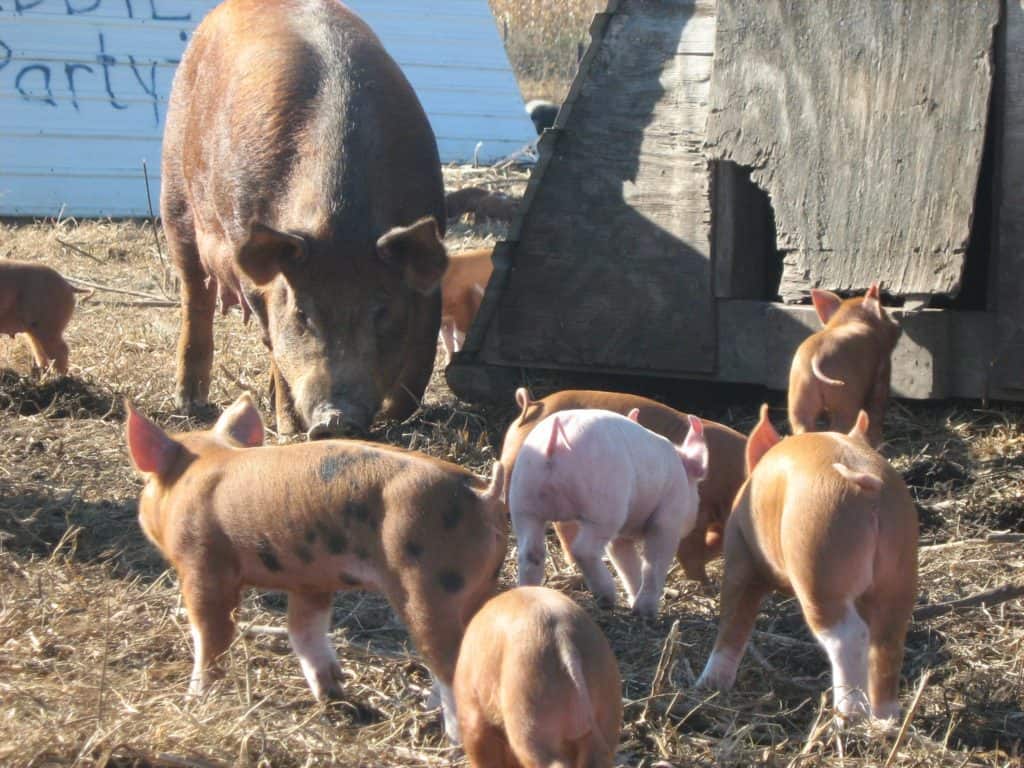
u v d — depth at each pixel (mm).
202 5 20391
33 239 16438
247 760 4352
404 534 4344
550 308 9750
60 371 9891
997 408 8789
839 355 7777
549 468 5699
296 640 4973
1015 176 8227
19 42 19203
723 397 9750
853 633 4594
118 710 4598
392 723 4797
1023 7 8117
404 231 7820
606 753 3541
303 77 8953
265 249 7836
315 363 7871
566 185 9633
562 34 35406
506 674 3631
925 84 8359
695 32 9242
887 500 4613
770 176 8891
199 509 4750
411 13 22062
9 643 5352
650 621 5891
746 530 5055
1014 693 5195
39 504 7223
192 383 9742
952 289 8258
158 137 19766
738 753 4621
